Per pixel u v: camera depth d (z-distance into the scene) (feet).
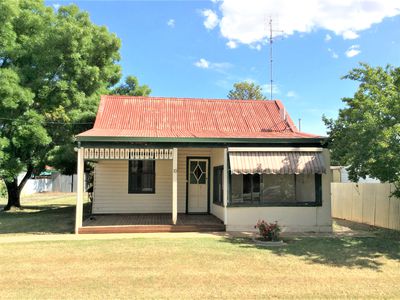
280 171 44.06
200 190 58.18
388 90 38.55
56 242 37.68
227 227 45.06
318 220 46.06
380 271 28.02
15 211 72.43
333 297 22.40
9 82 53.88
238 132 52.75
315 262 30.32
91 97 68.85
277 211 45.75
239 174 46.55
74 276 25.88
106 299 21.56
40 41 61.16
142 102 61.26
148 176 58.39
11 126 58.34
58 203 92.53
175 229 44.70
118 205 57.36
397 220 46.42
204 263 29.50
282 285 24.43
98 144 44.32
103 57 76.13
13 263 29.27
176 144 45.47
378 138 35.99
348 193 57.62
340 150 41.34
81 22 75.15
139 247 35.12
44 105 63.00
